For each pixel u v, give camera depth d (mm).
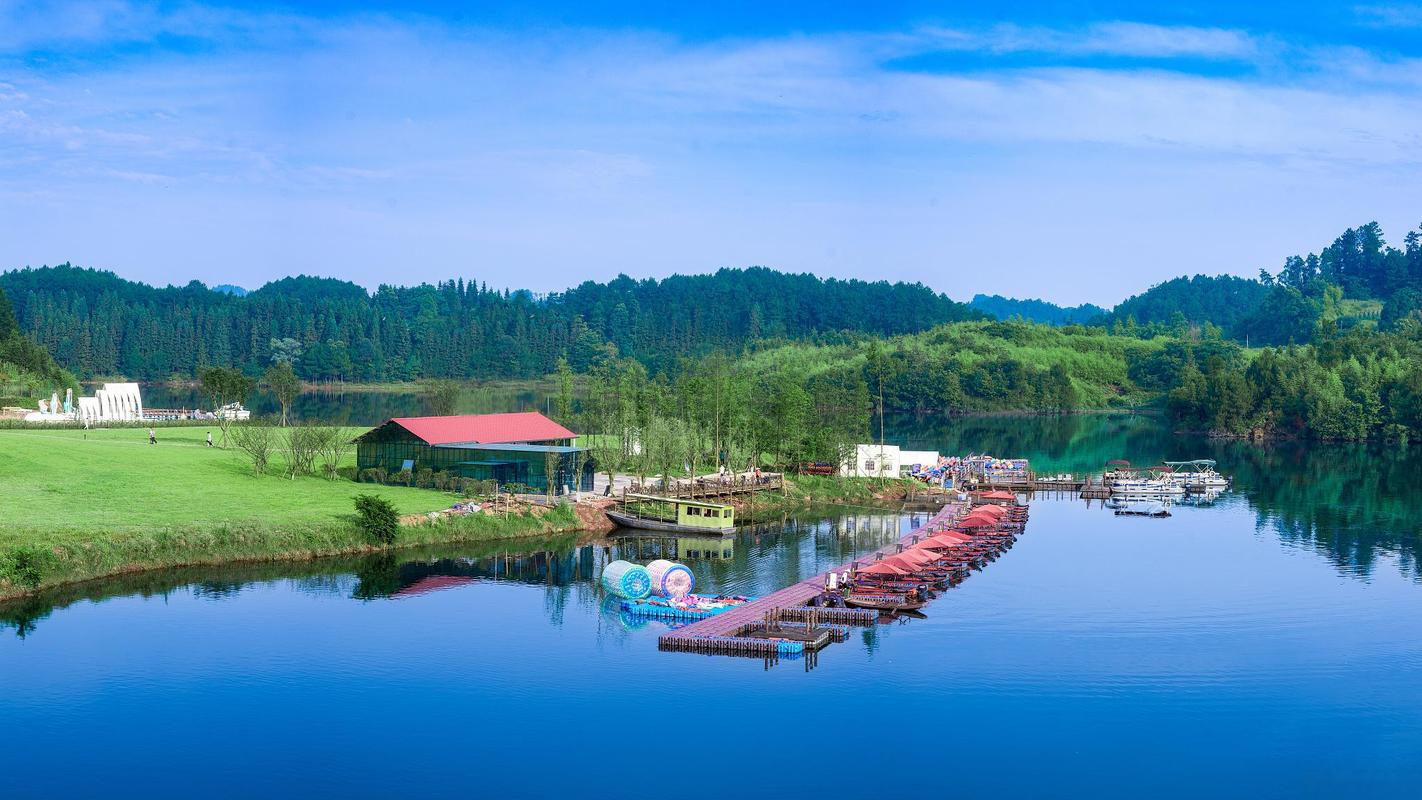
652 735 65188
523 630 85438
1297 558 117875
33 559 91000
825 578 101562
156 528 101750
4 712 67375
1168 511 155250
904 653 80750
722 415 182375
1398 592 100875
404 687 72500
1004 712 69250
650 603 91312
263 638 82062
